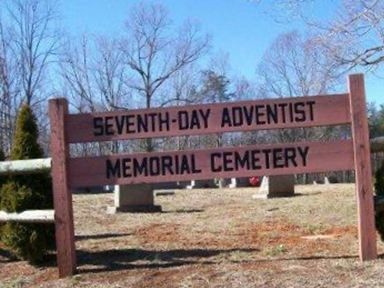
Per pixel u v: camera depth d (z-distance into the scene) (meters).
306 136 25.83
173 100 37.84
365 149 4.28
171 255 5.02
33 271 4.77
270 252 4.88
